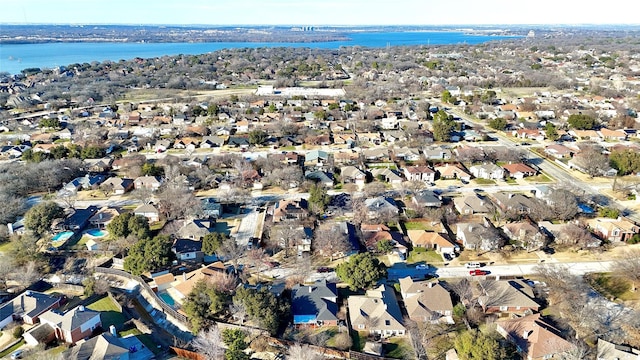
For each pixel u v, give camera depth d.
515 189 121.19
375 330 68.19
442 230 98.94
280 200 115.88
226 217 107.62
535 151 152.75
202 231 96.00
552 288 74.44
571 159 138.50
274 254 91.31
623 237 92.31
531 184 124.62
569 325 67.62
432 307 71.38
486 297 73.25
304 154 153.00
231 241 88.75
